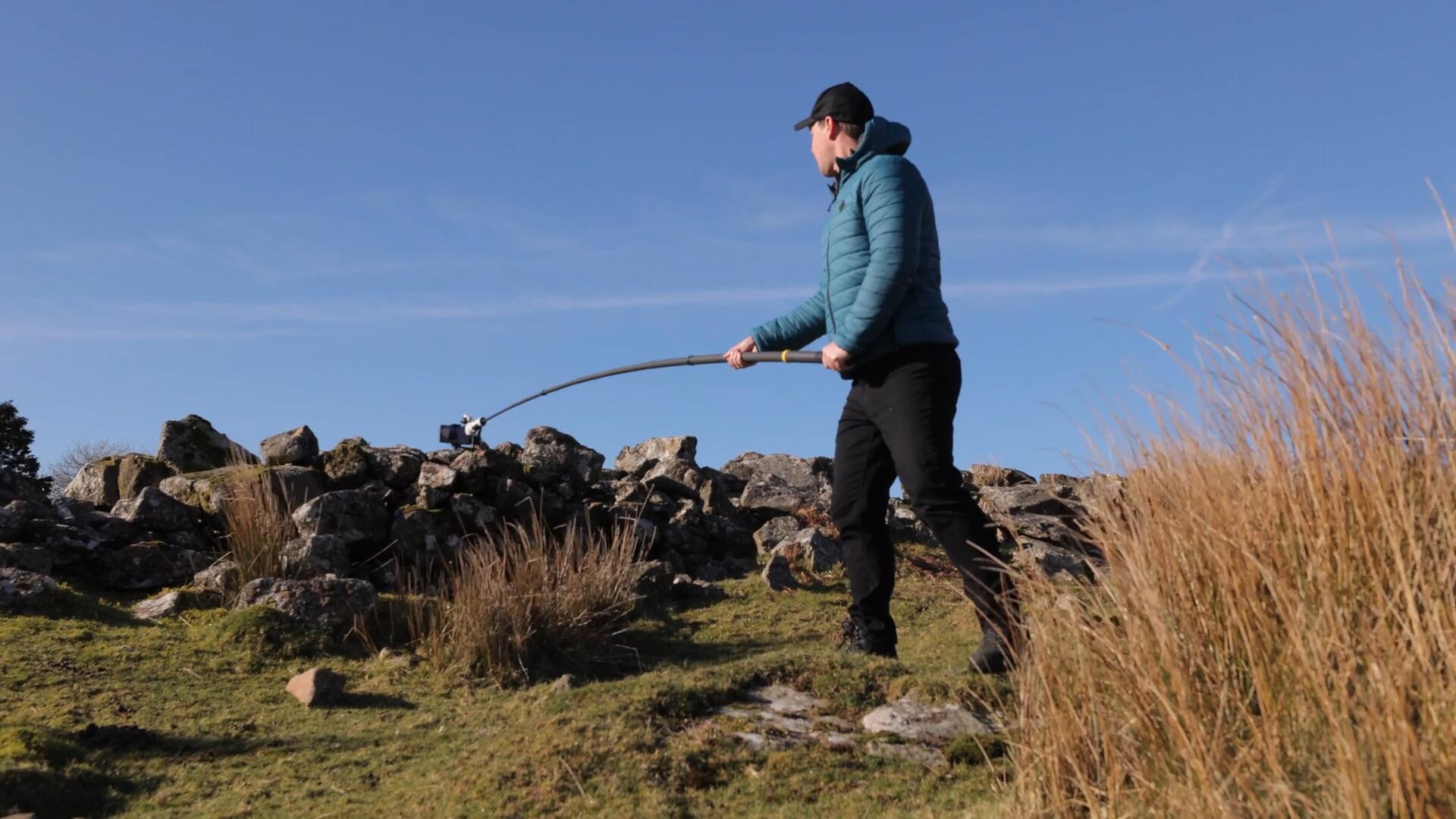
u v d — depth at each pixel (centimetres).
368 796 311
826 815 268
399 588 603
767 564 718
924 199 349
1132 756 235
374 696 441
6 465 1706
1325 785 200
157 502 600
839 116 372
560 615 524
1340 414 237
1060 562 664
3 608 479
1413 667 202
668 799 279
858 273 353
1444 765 188
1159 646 239
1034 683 270
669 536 741
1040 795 250
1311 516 232
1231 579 235
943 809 266
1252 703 229
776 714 333
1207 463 260
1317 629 214
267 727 389
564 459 814
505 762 305
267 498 612
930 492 340
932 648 512
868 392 355
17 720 368
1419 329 234
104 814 307
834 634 573
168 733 374
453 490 694
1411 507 218
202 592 534
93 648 454
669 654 541
